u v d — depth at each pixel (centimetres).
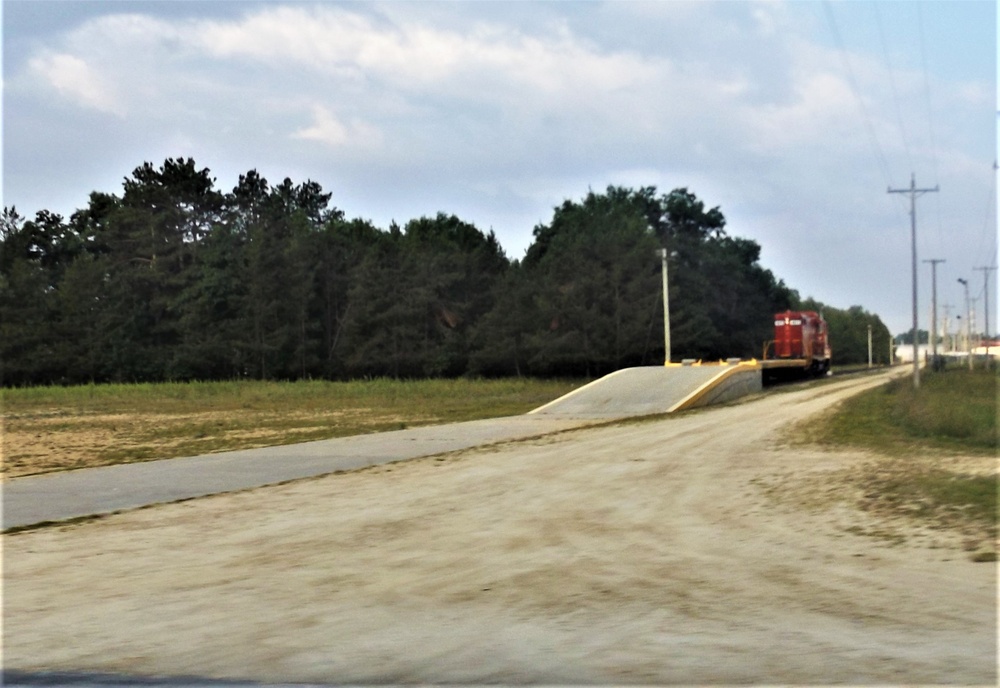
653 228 9256
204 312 7788
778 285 10456
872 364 13700
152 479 1819
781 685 656
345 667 699
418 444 2425
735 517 1312
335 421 3459
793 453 2055
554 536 1192
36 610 865
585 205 9938
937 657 709
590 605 861
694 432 2606
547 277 7969
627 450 2178
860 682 660
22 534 1270
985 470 1706
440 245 8912
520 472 1819
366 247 8825
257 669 698
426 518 1334
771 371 5634
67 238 8531
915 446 2177
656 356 7869
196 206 8619
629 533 1208
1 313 7412
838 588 912
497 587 932
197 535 1241
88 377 7581
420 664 704
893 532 1175
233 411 4197
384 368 8012
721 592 904
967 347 10112
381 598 895
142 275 7969
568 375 7881
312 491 1628
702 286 8281
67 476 1873
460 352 8025
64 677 688
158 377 7638
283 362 7800
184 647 750
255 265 7769
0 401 5284
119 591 934
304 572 1009
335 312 8431
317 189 10050
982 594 883
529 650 734
